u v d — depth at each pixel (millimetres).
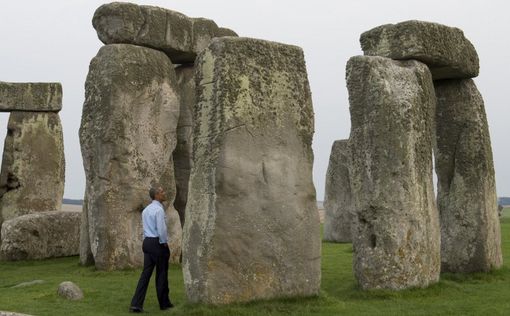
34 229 15391
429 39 10469
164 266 8812
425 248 9836
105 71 13188
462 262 11719
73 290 9766
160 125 13688
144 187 13328
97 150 13031
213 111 8164
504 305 8883
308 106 8812
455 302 9062
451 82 12055
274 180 8414
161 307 8773
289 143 8594
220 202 8023
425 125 10141
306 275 8594
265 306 8086
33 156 20922
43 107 21109
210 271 7957
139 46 13625
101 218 12898
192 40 14508
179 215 14875
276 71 8570
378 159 9602
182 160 14938
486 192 11789
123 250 12922
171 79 13922
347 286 10156
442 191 12062
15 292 10469
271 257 8336
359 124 9781
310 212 8688
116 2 13578
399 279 9516
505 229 22031
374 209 9594
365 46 10789
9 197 20719
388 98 9695
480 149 11805
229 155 8102
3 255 15297
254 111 8328
